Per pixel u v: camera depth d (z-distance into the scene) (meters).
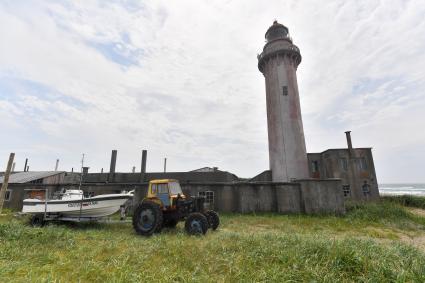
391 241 8.37
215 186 16.52
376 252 5.04
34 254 5.19
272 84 23.70
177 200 8.92
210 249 5.45
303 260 4.56
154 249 5.56
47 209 9.76
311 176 24.55
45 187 18.06
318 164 24.72
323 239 5.98
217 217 9.23
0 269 4.22
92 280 4.07
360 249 5.13
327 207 14.16
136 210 8.51
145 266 4.59
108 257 5.13
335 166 22.70
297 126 21.78
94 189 17.58
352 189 22.08
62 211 9.72
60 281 3.88
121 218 10.51
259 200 15.66
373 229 10.45
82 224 10.20
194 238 6.93
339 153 22.97
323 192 14.45
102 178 24.94
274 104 23.08
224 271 4.37
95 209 9.66
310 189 14.66
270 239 6.16
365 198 21.75
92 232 8.12
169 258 4.98
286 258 4.68
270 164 22.94
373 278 3.81
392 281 3.75
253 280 3.88
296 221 12.15
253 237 6.33
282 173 21.16
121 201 9.73
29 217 9.91
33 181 20.88
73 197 10.64
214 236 7.18
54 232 6.96
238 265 4.48
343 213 13.84
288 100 22.50
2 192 12.01
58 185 18.06
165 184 8.98
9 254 5.15
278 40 24.98
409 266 4.28
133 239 6.94
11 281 3.78
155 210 8.22
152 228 8.02
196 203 8.97
